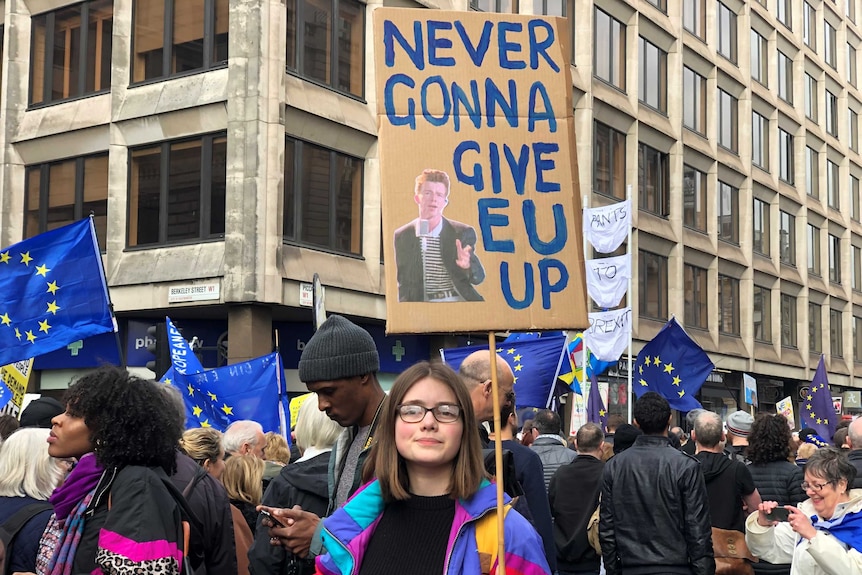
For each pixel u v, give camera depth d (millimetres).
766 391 37438
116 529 3576
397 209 4008
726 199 33875
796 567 5379
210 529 4453
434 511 3174
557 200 4172
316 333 4066
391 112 4070
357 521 3223
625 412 27859
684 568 6234
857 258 44938
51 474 4688
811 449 11320
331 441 4969
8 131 20953
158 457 3857
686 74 31734
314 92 18984
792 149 39219
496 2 24125
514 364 11562
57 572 3715
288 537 3768
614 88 27797
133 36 19672
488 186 4102
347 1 20062
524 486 4656
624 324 16656
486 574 3123
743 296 34562
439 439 3133
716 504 6977
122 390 3818
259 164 17734
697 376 16281
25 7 21219
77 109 20156
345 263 19422
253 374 10422
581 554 7281
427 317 3951
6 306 9547
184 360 10414
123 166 19438
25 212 20891
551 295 4082
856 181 45500
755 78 36469
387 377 20922
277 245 17781
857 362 44250
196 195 18516
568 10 26156
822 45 42156
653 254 29406
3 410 10180
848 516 5164
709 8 33281
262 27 17984
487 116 4160
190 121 18516
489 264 4035
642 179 29094
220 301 17656
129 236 19359
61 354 20328
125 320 19391
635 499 6320
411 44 4145
